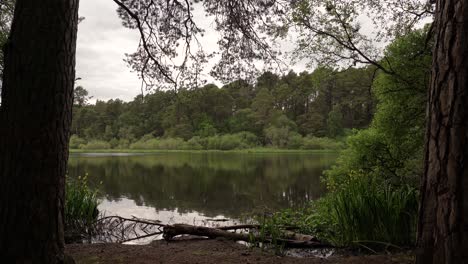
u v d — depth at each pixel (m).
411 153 6.48
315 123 57.16
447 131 1.68
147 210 8.53
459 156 1.63
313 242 4.76
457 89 1.66
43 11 2.22
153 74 4.89
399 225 4.37
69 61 2.36
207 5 4.56
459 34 1.67
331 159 32.31
